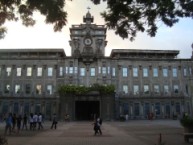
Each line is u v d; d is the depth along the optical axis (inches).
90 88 2731.3
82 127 1674.5
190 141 893.2
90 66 2992.1
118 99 2962.6
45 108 2908.5
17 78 2955.2
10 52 2994.6
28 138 1007.0
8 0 468.4
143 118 2942.9
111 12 515.8
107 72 2982.3
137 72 3036.4
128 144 830.5
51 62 2992.1
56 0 441.7
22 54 3021.7
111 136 1088.8
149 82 3024.1
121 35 541.3
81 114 2962.6
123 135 1131.3
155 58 3073.3
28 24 527.2
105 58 3006.9
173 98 2999.5
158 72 3053.6
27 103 2913.4
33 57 2997.0
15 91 2938.0
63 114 2723.9
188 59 3080.7
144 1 486.9
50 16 453.1
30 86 2950.3
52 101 2913.4
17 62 2987.2
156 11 505.4
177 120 2684.5
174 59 3068.4
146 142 880.3
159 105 2989.7
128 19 521.3
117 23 528.1
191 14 504.4
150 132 1268.5
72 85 2768.2
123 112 2952.8
